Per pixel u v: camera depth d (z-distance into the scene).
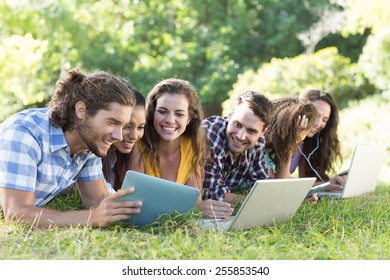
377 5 18.08
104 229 5.69
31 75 20.73
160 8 26.12
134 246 5.20
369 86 20.95
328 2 27.62
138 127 6.61
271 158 8.46
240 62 27.30
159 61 25.16
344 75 20.97
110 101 5.61
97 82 5.66
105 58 24.78
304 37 26.89
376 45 20.08
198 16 26.64
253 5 28.16
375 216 6.91
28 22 21.30
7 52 18.27
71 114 5.77
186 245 5.20
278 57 27.72
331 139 9.20
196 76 26.16
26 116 5.88
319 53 21.27
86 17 24.33
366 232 6.09
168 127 6.90
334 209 7.16
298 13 27.86
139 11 26.03
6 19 20.88
